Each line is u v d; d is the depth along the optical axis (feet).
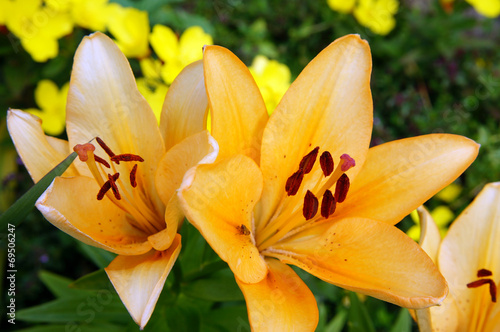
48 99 1.72
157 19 1.95
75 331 1.41
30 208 0.95
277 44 2.66
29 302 1.98
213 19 2.50
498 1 2.35
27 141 1.00
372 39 2.56
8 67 1.80
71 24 1.63
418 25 2.59
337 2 2.32
